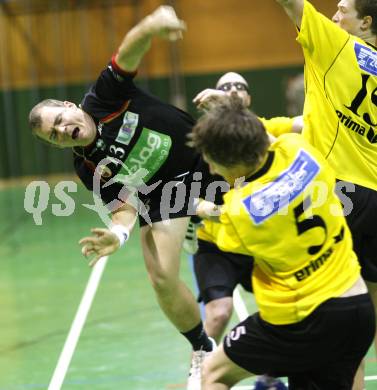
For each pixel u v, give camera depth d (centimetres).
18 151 3216
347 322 549
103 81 697
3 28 3195
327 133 682
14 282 1482
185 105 3209
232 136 539
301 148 567
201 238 850
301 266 552
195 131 560
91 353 1006
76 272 1530
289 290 553
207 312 812
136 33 643
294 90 3130
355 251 695
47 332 1119
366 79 677
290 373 582
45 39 3200
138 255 1669
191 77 3200
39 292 1382
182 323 767
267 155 559
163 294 748
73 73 3219
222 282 822
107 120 709
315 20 662
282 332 556
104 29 3191
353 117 679
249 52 3180
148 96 726
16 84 3209
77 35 3200
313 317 546
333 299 548
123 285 1388
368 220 687
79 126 702
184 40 3191
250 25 3169
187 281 1359
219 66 3191
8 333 1127
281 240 545
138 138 716
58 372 934
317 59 673
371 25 711
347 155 684
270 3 3156
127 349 1012
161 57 3177
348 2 713
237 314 1134
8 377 927
